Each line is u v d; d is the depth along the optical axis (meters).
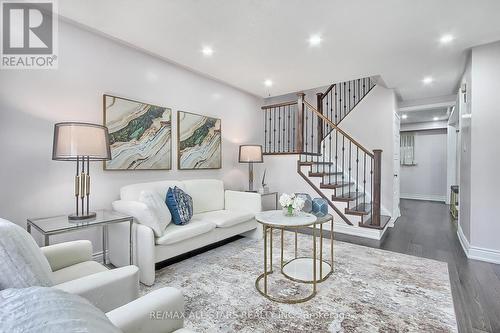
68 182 2.51
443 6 2.10
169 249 2.42
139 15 2.26
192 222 2.81
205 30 2.51
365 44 2.78
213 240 2.91
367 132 4.77
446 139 7.70
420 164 8.11
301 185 4.43
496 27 2.43
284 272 2.48
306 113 5.66
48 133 2.38
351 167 4.94
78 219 2.11
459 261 2.83
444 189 7.72
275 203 4.74
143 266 2.25
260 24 2.40
